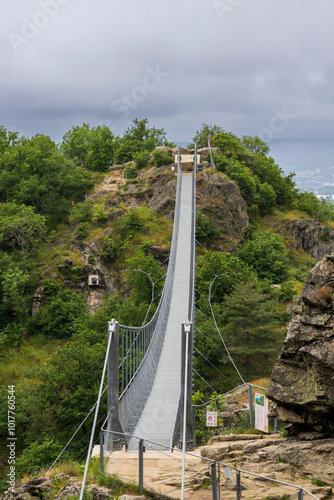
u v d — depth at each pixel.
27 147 113.44
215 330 65.38
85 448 51.28
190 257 71.19
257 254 92.56
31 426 53.19
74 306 80.94
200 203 98.44
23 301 82.62
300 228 112.44
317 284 24.38
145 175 109.75
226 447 25.20
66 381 54.09
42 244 95.12
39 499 23.03
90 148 135.75
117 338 28.39
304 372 24.58
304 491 19.41
